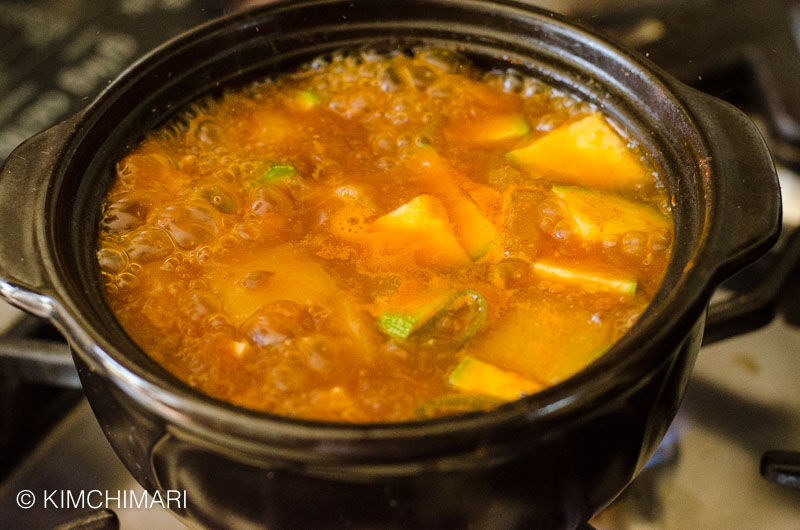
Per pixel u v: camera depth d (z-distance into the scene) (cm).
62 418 44
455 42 43
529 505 32
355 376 34
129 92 39
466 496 30
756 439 41
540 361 34
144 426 31
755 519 39
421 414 33
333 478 30
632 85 40
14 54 65
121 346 31
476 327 35
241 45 42
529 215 38
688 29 54
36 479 42
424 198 39
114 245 37
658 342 31
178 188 40
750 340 45
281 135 42
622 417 31
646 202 39
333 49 43
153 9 67
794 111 51
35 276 32
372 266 37
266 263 37
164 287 37
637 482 40
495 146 42
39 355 41
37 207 34
